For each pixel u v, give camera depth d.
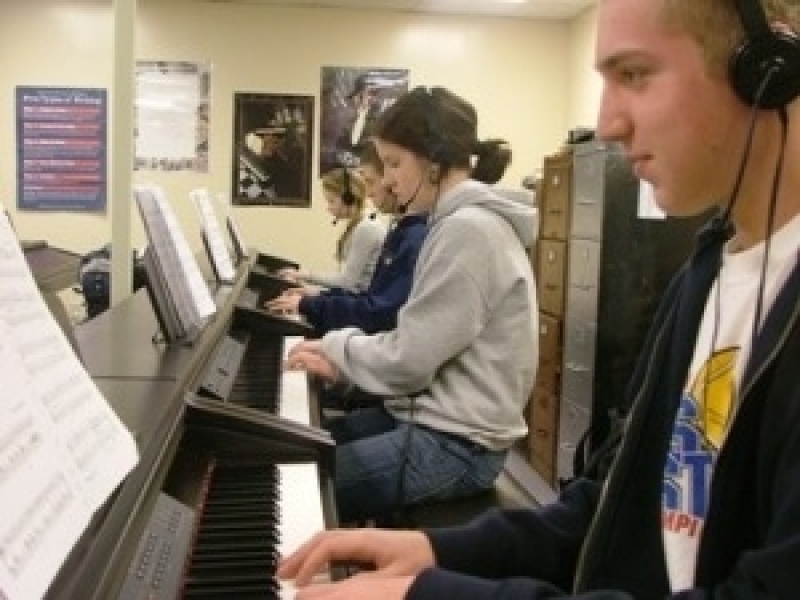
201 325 1.79
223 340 2.15
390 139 2.10
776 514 0.69
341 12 5.46
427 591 0.78
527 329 1.89
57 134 5.37
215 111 5.45
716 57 0.75
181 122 5.43
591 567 0.94
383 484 1.79
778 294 0.77
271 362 2.15
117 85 2.16
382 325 2.70
